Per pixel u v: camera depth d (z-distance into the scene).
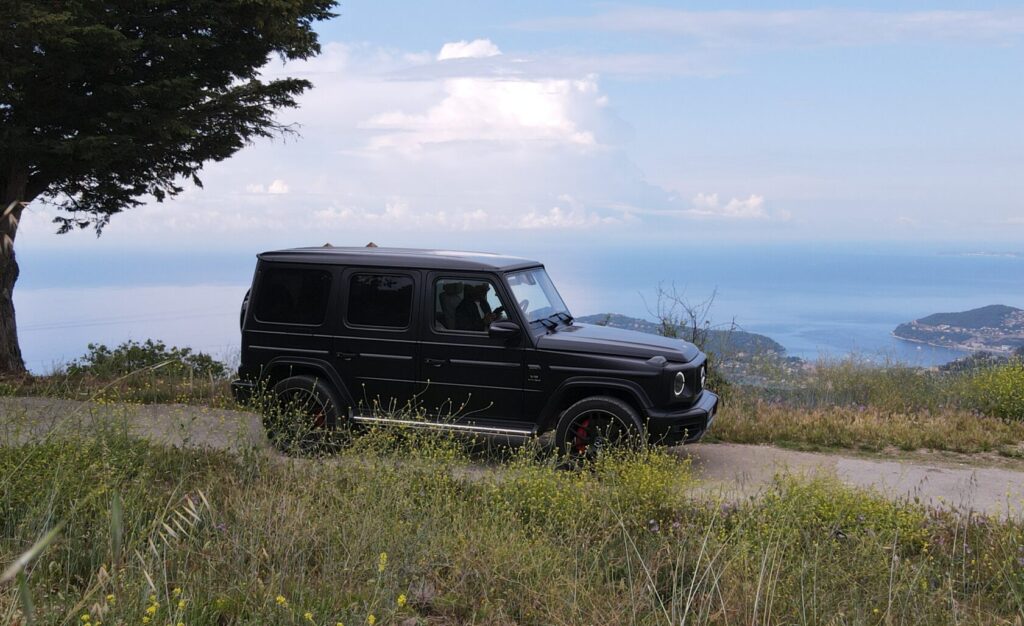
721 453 9.30
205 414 9.74
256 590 3.86
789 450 9.55
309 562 4.50
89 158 12.12
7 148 12.12
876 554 4.93
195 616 3.54
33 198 14.20
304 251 8.95
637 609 3.97
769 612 3.88
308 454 6.66
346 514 4.92
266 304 8.88
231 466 6.52
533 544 5.13
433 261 8.44
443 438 7.84
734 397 11.80
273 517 4.73
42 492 4.77
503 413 8.19
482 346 8.22
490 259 8.62
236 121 14.17
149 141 13.10
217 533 4.42
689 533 5.23
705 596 4.14
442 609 4.26
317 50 13.87
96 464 5.32
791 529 5.12
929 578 4.86
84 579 4.06
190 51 12.59
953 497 7.57
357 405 8.52
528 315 8.30
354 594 3.99
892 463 8.99
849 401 12.26
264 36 13.02
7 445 5.65
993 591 4.75
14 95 11.49
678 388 7.96
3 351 14.11
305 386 8.52
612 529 5.40
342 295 8.62
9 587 3.62
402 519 5.11
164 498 5.27
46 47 11.40
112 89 12.03
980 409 11.88
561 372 8.03
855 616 3.99
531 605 4.23
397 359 8.42
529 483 6.21
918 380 12.95
